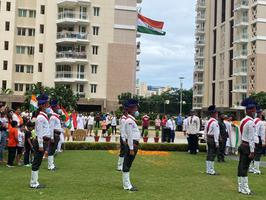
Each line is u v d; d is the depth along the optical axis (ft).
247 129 39.60
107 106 207.31
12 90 203.62
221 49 242.37
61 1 205.67
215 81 249.55
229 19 232.94
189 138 79.25
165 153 79.30
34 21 207.62
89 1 205.98
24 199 34.06
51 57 207.72
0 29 203.10
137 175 49.08
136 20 211.20
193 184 43.60
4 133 55.52
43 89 160.76
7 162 55.88
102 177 46.62
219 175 50.88
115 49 209.67
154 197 36.22
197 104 272.31
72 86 207.10
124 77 210.18
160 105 351.46
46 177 45.73
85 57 205.57
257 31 207.31
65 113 90.48
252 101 40.52
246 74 215.92
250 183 45.78
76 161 62.08
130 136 39.50
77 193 37.04
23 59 206.59
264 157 76.02
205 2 265.13
